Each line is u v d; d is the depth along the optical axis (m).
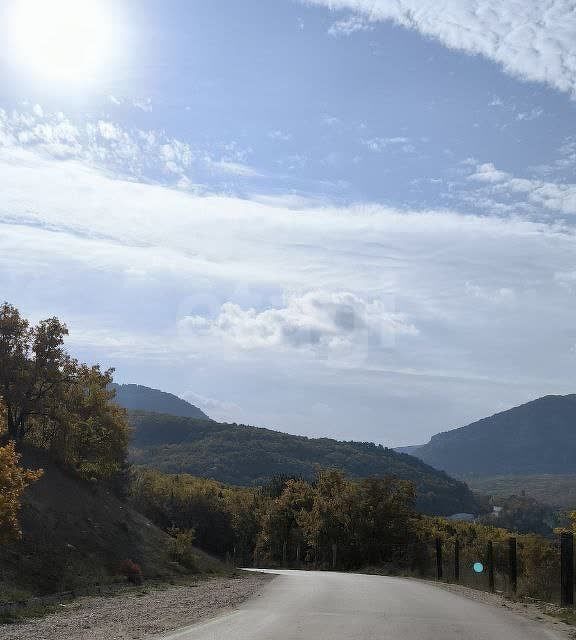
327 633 11.75
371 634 11.73
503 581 24.31
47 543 24.27
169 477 79.69
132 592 22.09
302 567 57.81
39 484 28.83
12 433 31.31
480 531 64.69
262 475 145.62
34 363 32.22
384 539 53.03
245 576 33.59
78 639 11.60
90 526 28.73
